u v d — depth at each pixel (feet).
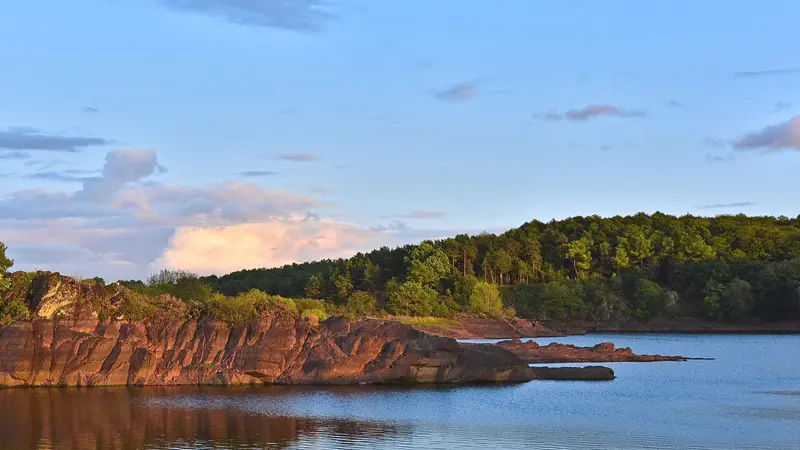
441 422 216.33
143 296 303.68
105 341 281.13
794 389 290.15
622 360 411.54
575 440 192.95
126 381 280.10
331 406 241.76
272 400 251.60
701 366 383.04
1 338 272.92
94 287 289.33
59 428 205.57
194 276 372.17
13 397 253.24
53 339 277.85
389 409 237.66
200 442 190.19
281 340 290.76
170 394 261.85
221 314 294.25
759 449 182.50
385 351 295.07
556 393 274.36
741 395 271.90
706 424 213.87
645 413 232.53
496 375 300.61
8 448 183.83
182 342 289.74
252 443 189.37
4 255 289.12
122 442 189.78
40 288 284.61
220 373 284.00
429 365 293.43
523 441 192.03
